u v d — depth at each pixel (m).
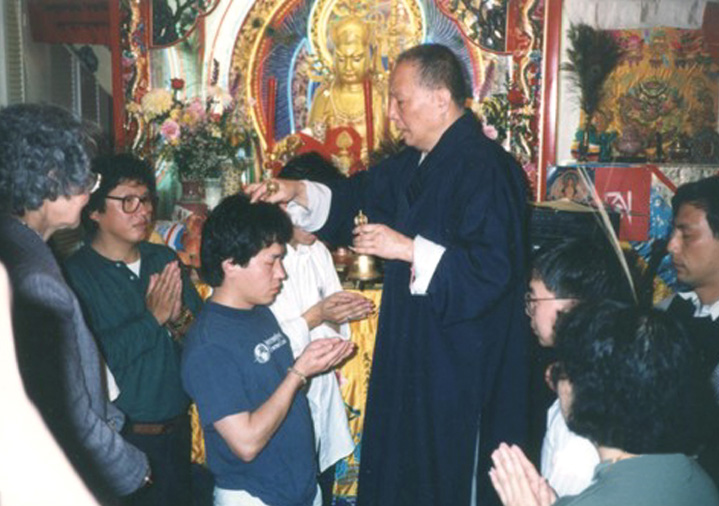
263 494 1.80
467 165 2.07
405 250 1.98
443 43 3.81
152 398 2.17
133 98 3.78
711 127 3.94
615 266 1.61
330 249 3.22
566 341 1.18
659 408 1.06
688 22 3.86
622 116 3.89
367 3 3.82
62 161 1.40
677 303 1.85
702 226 1.72
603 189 3.85
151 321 2.16
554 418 1.48
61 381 1.35
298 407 1.90
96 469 1.43
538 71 3.74
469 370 2.07
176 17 3.76
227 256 1.76
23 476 0.41
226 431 1.69
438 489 2.12
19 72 4.08
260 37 3.82
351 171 3.72
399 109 2.14
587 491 1.09
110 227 2.17
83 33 4.14
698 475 1.08
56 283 1.33
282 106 3.87
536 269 1.63
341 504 3.10
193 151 3.54
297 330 2.17
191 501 2.40
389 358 2.20
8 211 1.40
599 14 3.83
